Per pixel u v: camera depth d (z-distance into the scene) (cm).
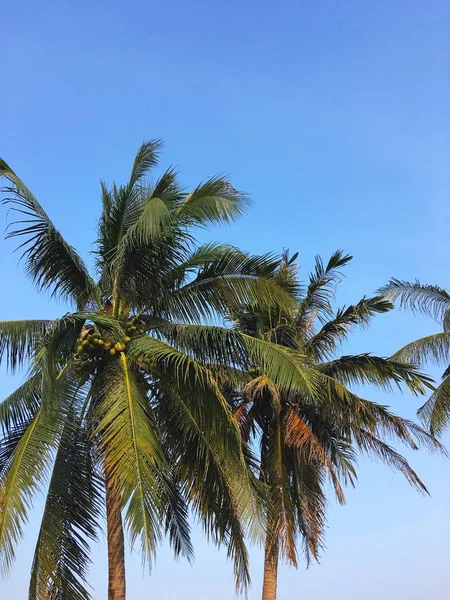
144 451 1396
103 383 1545
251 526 1504
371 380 2088
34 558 1445
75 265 1641
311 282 2273
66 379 1580
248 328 2192
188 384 1600
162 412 1633
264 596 2119
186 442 1622
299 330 2262
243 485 1556
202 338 1623
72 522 1499
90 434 1556
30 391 1627
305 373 1567
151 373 1636
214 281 1702
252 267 1692
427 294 2509
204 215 1658
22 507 1372
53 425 1498
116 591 1521
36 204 1548
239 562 1566
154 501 1345
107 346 1594
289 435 2066
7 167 1534
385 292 2550
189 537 1784
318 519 2098
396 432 2077
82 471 1552
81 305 1688
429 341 2492
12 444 1582
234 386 1947
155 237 1579
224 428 1582
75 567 1470
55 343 1503
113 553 1544
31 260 1611
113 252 1695
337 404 2028
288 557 1938
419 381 1942
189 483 1609
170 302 1700
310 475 2131
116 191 1725
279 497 2022
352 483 2167
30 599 1406
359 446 2084
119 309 1677
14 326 1608
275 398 2061
